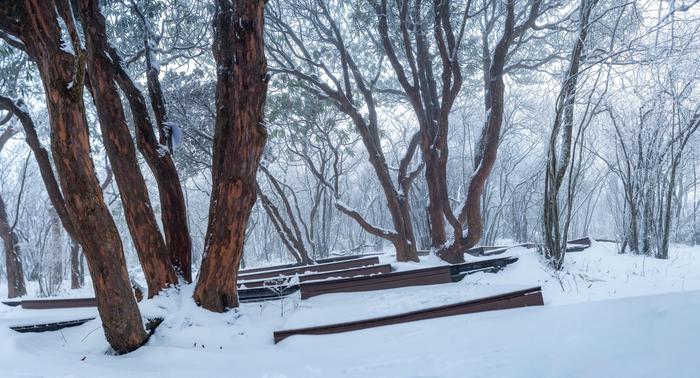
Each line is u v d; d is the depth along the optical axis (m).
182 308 7.86
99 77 8.27
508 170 31.02
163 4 13.26
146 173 28.33
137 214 8.48
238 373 4.77
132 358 5.99
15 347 6.36
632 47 10.98
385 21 14.93
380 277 9.77
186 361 5.63
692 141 17.19
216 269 8.01
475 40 17.34
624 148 15.45
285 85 18.22
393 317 6.35
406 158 16.45
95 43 8.25
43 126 20.91
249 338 6.93
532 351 4.23
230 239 7.98
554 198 11.70
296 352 5.65
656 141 15.05
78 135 5.89
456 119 30.97
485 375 3.78
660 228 14.95
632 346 3.88
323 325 6.35
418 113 15.14
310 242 24.30
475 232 14.66
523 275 10.83
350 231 37.16
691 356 3.43
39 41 5.69
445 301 7.45
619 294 7.94
